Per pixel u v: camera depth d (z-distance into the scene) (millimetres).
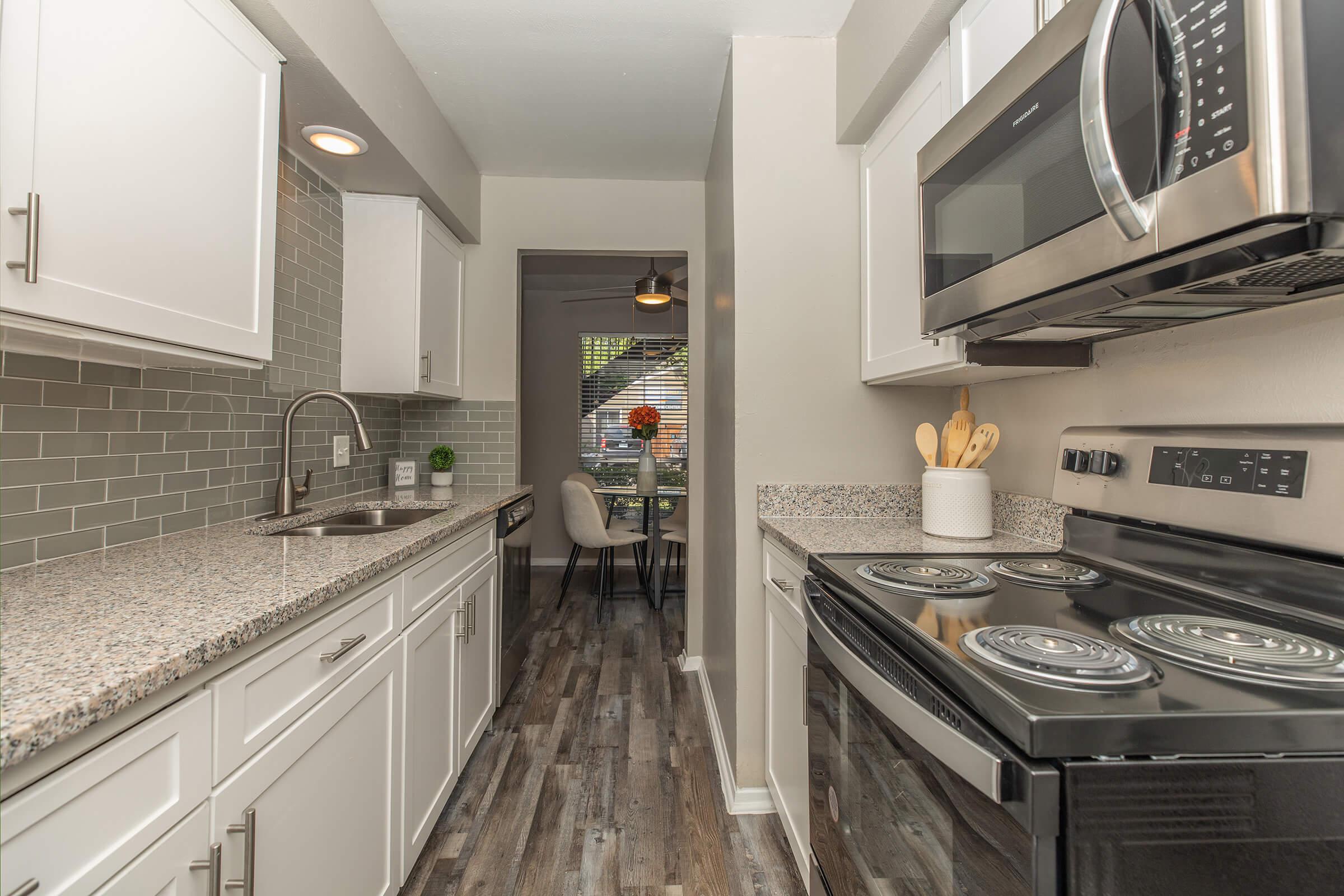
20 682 572
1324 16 533
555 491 5246
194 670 676
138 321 962
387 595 1271
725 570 1989
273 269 1323
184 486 1477
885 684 770
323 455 2133
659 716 2332
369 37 1705
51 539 1138
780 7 1731
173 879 668
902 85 1522
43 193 801
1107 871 504
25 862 502
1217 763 514
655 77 2096
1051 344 1263
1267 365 905
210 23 1124
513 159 2711
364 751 1163
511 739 2141
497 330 2852
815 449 1813
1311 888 516
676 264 4117
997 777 536
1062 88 834
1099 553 1126
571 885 1448
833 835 1041
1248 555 855
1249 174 547
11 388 1062
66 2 833
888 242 1604
